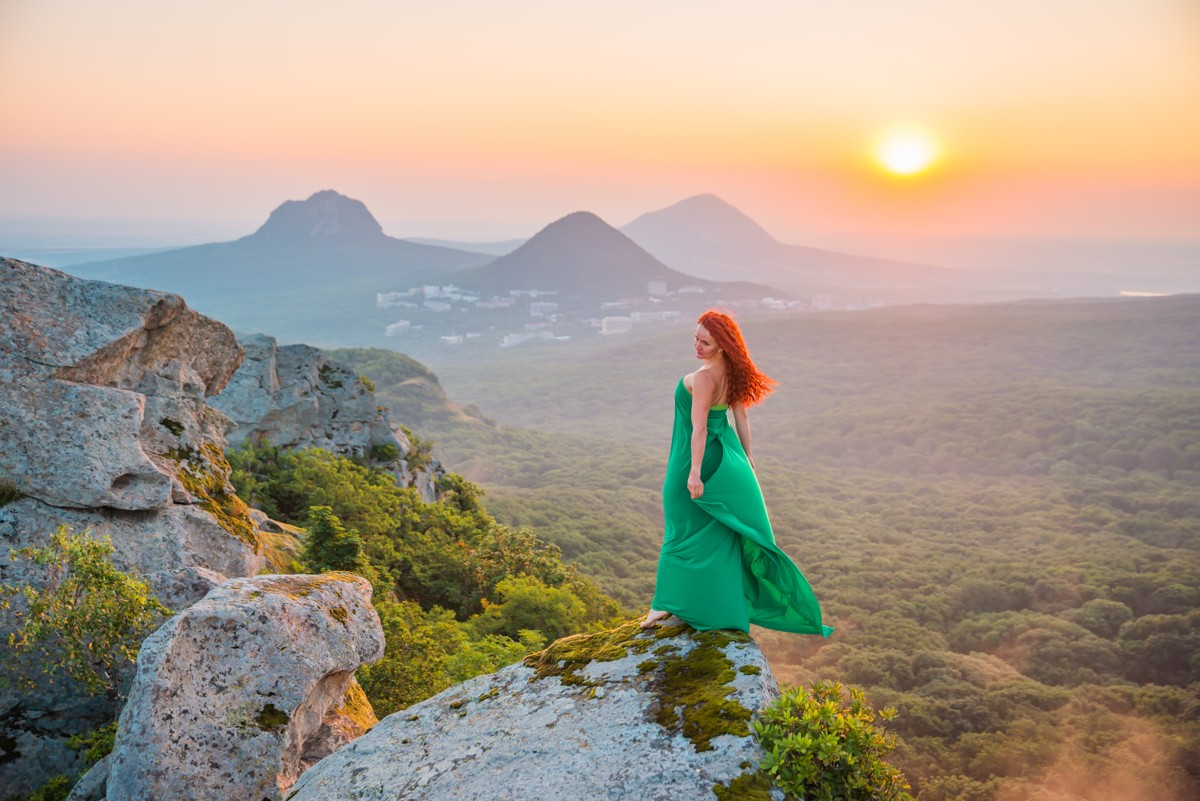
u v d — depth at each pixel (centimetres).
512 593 3559
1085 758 6316
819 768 518
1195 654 8556
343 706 998
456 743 616
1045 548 14712
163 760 728
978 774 6369
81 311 1482
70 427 1360
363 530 3506
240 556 1511
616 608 4822
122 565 1329
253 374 4178
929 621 10556
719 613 642
